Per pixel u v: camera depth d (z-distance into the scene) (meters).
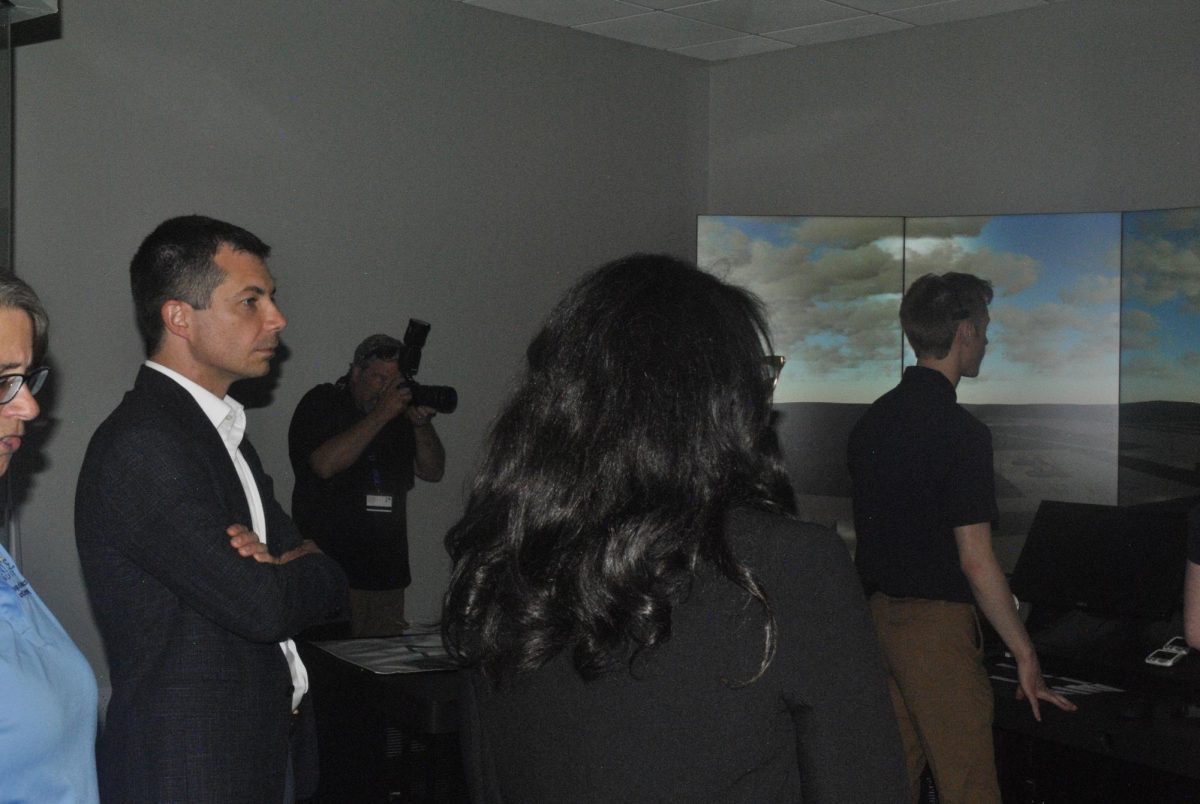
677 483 0.95
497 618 1.00
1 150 2.42
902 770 0.94
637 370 0.98
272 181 4.32
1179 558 2.76
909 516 2.48
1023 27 5.12
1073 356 4.84
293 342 4.38
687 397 0.97
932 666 2.45
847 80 5.58
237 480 1.87
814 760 0.92
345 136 4.54
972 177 5.27
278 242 4.34
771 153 5.81
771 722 0.93
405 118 4.73
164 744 1.65
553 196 5.30
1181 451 4.62
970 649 2.47
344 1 4.51
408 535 4.72
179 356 1.89
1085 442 4.82
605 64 5.49
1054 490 4.87
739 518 0.95
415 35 4.75
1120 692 2.60
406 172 4.74
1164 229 4.66
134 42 3.93
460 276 4.95
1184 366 4.62
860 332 5.19
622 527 0.94
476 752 1.09
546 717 0.98
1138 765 2.60
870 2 4.95
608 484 0.96
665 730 0.93
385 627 4.29
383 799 2.66
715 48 5.70
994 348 4.96
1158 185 4.81
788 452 5.21
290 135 4.37
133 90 3.93
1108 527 2.92
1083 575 2.90
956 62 5.29
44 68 3.71
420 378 4.82
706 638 0.93
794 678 0.92
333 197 4.50
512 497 1.02
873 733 0.93
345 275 4.55
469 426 4.99
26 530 3.65
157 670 1.69
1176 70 4.75
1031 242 4.91
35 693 1.23
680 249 5.86
